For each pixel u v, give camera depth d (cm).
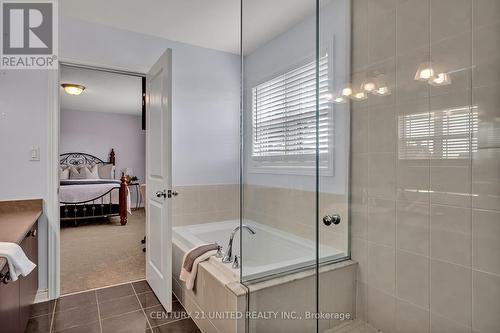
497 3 125
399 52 167
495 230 128
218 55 325
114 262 319
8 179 219
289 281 172
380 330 180
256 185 280
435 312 152
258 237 232
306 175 229
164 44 293
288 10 233
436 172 150
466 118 136
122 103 608
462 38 137
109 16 248
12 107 221
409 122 162
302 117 238
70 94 521
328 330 185
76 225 499
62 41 242
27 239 180
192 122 311
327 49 216
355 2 195
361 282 191
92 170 637
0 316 118
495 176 127
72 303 225
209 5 234
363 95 190
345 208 200
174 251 244
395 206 170
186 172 307
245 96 298
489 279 131
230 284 164
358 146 193
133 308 218
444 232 147
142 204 723
